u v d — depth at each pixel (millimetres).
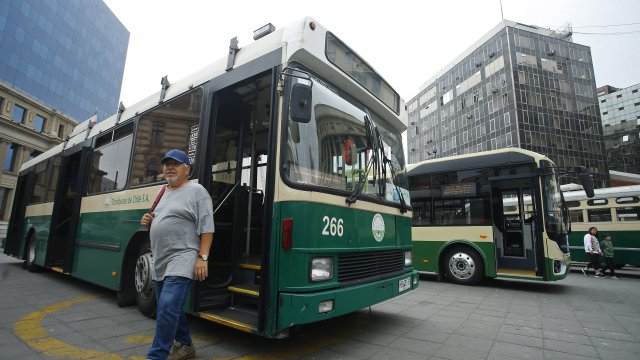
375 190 4477
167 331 2721
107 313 5027
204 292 4066
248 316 3730
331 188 3727
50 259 7535
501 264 9305
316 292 3277
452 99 56938
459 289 8453
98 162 6645
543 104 46562
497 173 8945
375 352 3801
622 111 77750
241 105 4891
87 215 6484
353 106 4484
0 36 43469
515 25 48219
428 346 4047
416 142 66938
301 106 3391
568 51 49281
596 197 13703
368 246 4074
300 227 3314
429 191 9898
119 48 69062
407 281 4828
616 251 12852
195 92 4719
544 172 8344
